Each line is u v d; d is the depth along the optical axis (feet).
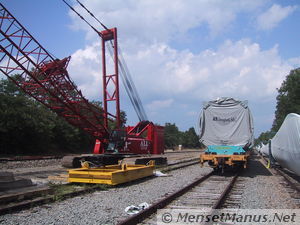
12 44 59.98
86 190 36.96
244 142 58.18
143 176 49.83
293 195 36.29
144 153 77.25
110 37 82.84
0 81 120.67
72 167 66.08
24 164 69.56
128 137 74.13
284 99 185.88
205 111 60.49
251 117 58.13
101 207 29.25
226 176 56.70
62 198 32.58
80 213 26.78
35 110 118.32
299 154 41.96
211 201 32.19
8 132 106.52
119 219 25.05
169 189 39.78
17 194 29.86
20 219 24.58
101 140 76.64
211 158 57.62
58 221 24.35
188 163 86.02
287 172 65.36
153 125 82.38
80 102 72.74
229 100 59.31
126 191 38.14
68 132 142.20
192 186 41.88
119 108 81.05
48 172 57.62
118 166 54.44
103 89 82.64
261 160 112.16
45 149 127.85
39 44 64.28
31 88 66.54
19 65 61.62
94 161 67.31
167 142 318.65
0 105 104.99
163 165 75.56
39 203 29.89
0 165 64.03
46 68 66.18
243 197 34.81
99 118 80.38
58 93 71.10
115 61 81.51
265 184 46.06
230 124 59.16
